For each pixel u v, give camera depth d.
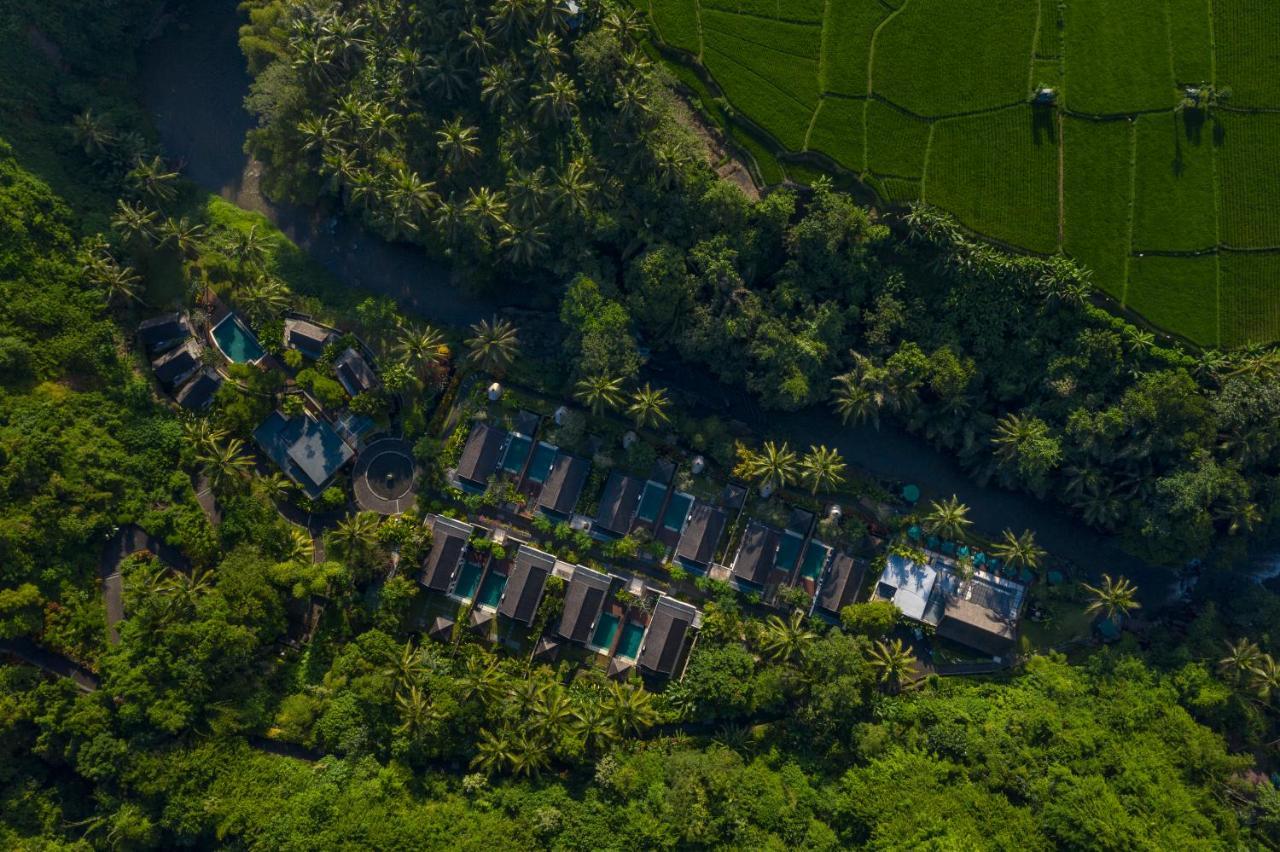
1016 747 93.44
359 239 110.56
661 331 105.12
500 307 109.56
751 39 102.56
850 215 97.38
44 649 92.00
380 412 104.44
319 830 89.19
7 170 96.31
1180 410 93.31
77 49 104.50
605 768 94.31
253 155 105.88
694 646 100.75
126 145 104.75
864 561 102.31
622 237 102.25
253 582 95.12
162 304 105.50
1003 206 99.75
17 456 89.81
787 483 104.25
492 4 97.12
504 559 103.75
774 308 101.88
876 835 88.88
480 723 95.69
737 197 97.44
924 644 102.25
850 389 99.81
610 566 103.69
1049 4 99.38
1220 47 98.38
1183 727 92.94
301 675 99.12
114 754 88.81
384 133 99.81
